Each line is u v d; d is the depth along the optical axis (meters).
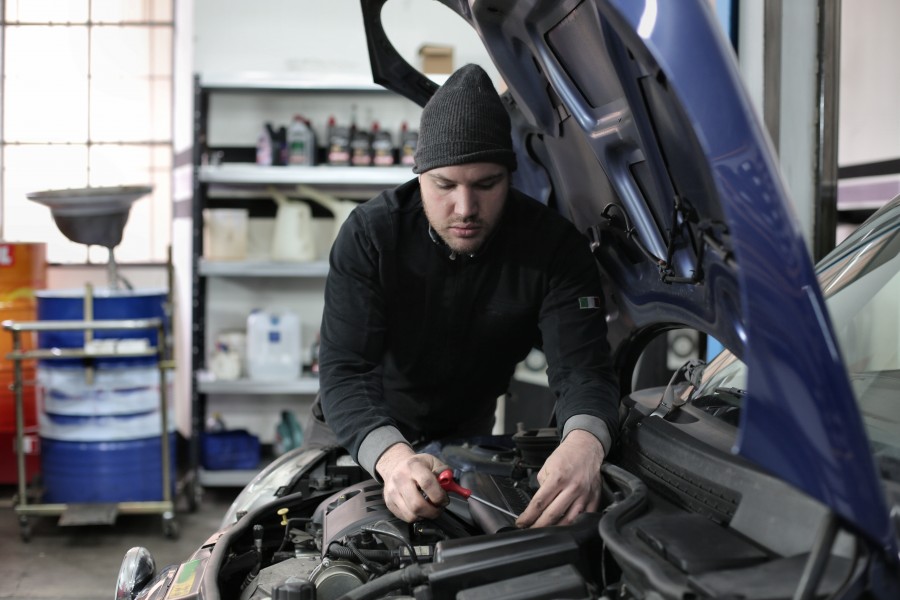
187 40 5.02
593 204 1.71
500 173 1.40
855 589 0.83
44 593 3.26
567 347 1.56
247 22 4.98
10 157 5.25
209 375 4.62
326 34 4.99
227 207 4.98
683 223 1.34
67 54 5.25
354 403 1.51
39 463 4.59
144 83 5.28
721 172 0.89
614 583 1.09
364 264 1.60
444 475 1.30
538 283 1.62
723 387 1.43
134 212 5.32
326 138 4.97
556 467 1.29
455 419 1.90
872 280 1.43
